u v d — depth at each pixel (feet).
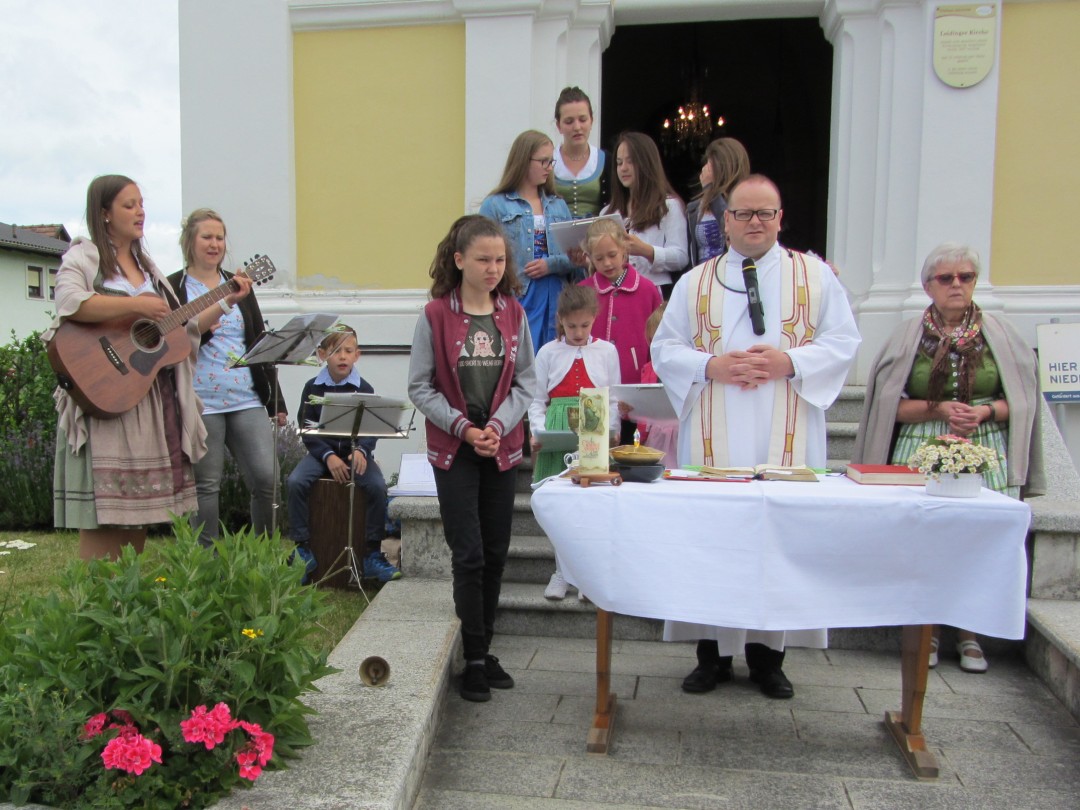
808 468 10.66
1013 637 8.83
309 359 14.51
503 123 20.36
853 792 9.12
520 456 11.71
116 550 12.17
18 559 17.12
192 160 21.39
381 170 21.17
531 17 20.17
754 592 9.09
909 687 9.87
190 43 21.27
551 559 14.56
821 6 20.84
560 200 16.14
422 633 11.94
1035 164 19.30
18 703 7.59
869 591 9.18
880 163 19.85
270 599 8.64
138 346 11.80
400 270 21.24
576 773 9.53
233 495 19.06
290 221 21.29
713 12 21.17
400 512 14.26
